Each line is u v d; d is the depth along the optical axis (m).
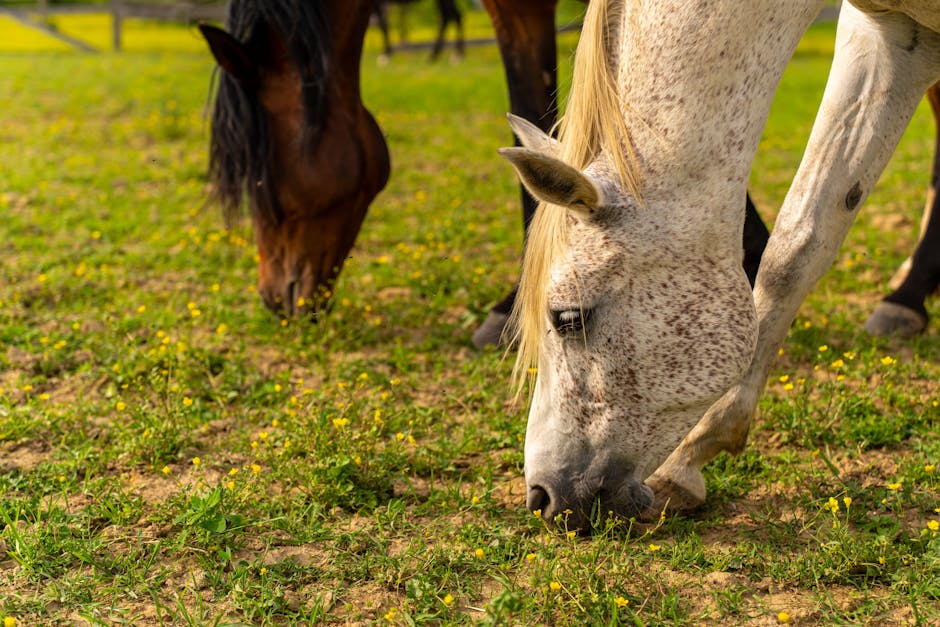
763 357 3.36
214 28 4.35
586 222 2.83
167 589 2.90
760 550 3.05
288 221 4.82
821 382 4.36
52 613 2.77
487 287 5.93
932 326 5.17
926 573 2.85
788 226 3.31
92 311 5.55
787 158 10.35
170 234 7.32
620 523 3.04
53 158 10.34
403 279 6.18
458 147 11.22
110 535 3.19
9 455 3.79
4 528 3.24
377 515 3.28
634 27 2.85
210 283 6.15
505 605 2.66
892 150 3.33
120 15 24.06
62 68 19.08
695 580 2.91
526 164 2.56
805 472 3.54
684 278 2.83
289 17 4.46
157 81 17.05
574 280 2.82
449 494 3.45
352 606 2.77
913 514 3.27
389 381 4.56
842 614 2.71
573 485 2.97
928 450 3.64
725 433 3.30
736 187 2.85
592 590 2.77
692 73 2.77
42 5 24.05
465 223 7.75
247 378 4.58
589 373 2.90
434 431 4.05
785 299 3.33
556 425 2.98
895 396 4.12
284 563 2.98
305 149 4.64
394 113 14.09
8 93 15.20
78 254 6.65
